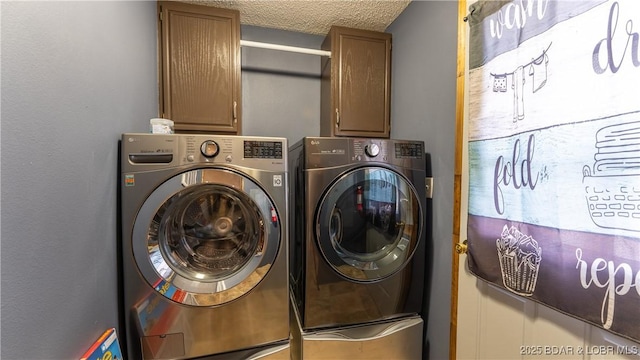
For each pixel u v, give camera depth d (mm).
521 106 872
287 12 1741
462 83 1188
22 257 572
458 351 1210
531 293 844
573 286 729
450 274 1280
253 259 1117
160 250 1031
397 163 1284
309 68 2062
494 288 1027
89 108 824
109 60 946
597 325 677
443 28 1349
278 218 1131
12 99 544
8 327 538
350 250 1297
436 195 1390
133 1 1155
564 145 748
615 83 640
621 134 629
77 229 764
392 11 1722
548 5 786
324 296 1229
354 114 1791
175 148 1013
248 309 1114
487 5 996
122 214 970
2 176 522
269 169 1113
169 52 1489
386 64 1837
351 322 1270
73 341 745
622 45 626
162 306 1018
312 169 1185
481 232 1027
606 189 658
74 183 750
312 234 1199
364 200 1297
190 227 1140
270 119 2004
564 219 750
